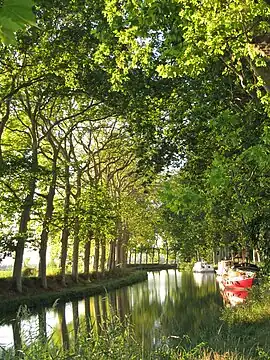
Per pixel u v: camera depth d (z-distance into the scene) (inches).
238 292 1302.9
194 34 378.9
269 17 325.7
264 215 428.8
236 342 488.1
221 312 783.7
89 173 1772.9
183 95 711.1
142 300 1316.4
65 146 1407.5
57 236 1731.1
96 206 1368.1
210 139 663.1
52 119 1289.4
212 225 1133.7
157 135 810.8
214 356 383.9
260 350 406.9
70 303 1256.2
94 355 312.0
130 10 372.5
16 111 1216.8
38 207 1192.8
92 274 1905.8
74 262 1635.1
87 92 885.8
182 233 1796.3
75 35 808.9
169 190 309.3
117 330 360.5
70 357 300.5
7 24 75.2
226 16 338.0
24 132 1266.0
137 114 808.3
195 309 1000.9
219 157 337.1
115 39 499.8
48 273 1534.2
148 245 2839.6
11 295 1119.6
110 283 1779.0
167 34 400.8
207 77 596.1
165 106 773.9
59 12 768.3
